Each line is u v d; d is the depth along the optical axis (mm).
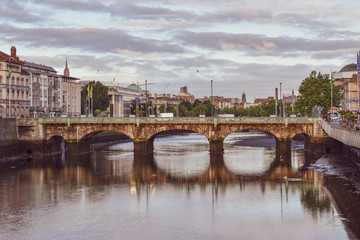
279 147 112312
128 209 59281
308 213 56000
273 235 47906
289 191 68875
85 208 60000
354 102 147500
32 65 165625
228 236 47812
